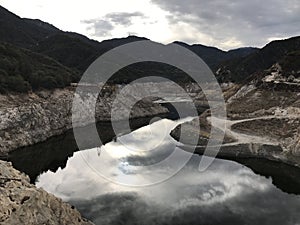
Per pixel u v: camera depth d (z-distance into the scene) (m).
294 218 35.06
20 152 66.94
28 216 21.03
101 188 40.59
